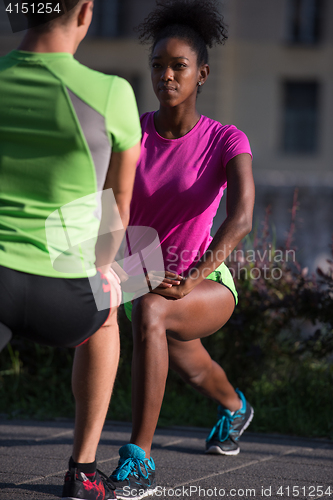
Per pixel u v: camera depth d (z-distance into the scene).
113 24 57.00
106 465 10.02
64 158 6.29
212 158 9.45
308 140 59.22
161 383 8.51
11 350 15.40
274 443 11.89
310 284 14.44
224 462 10.45
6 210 6.35
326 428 12.64
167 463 10.30
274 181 35.41
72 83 6.32
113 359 7.68
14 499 8.25
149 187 9.45
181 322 8.98
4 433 12.22
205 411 13.51
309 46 58.22
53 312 6.52
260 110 58.44
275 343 14.68
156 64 9.43
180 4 9.61
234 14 57.75
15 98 6.30
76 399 7.73
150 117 9.98
